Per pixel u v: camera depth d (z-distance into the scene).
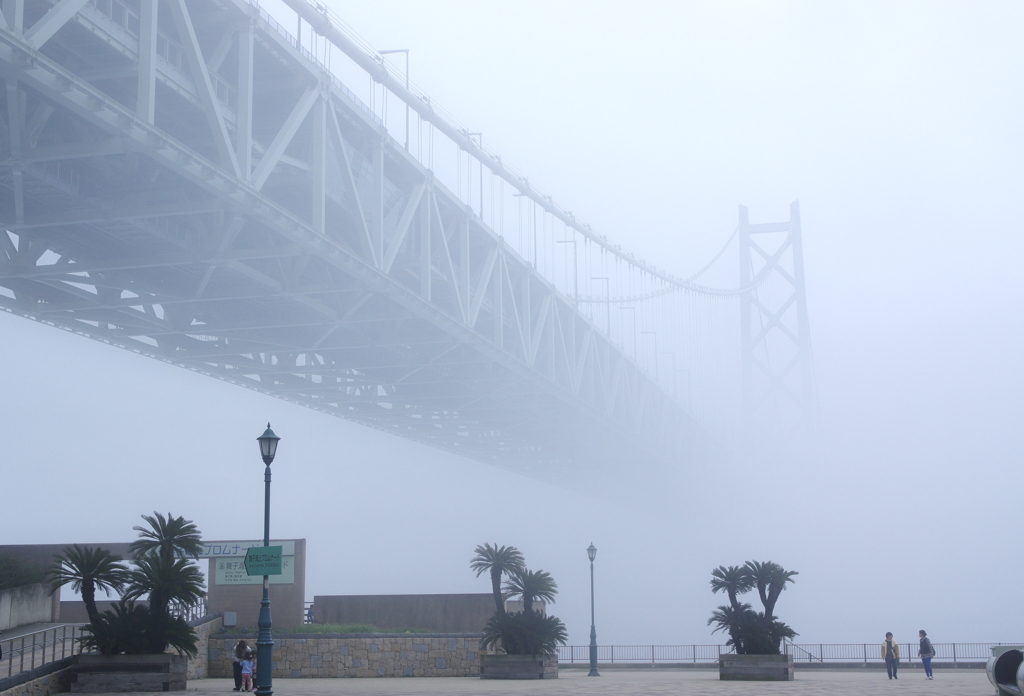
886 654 36.59
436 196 53.53
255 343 58.53
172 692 27.70
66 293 50.09
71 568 28.67
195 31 37.19
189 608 30.00
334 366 63.69
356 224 43.78
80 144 31.02
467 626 42.44
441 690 28.58
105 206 37.00
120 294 49.53
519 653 36.44
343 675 37.59
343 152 42.62
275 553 21.69
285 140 38.12
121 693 27.38
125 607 29.11
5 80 30.48
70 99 27.88
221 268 45.59
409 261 52.12
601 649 51.94
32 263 42.28
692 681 34.03
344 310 52.59
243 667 28.48
